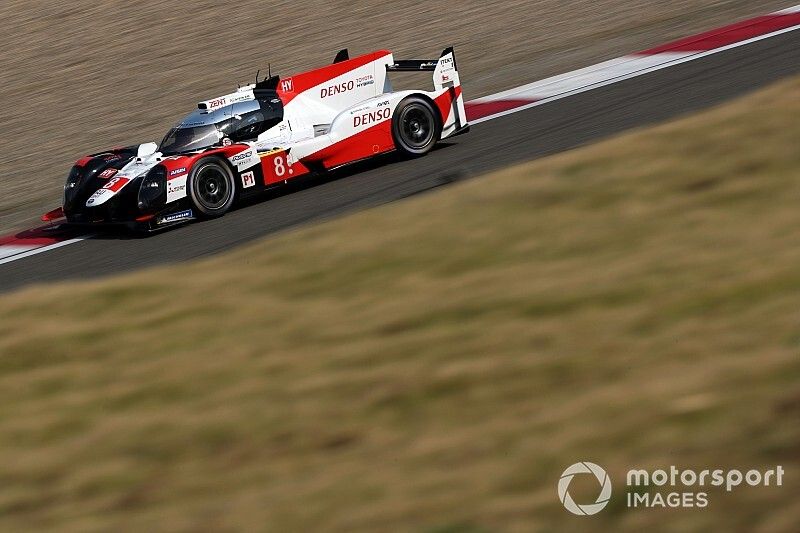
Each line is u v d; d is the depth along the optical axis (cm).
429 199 2991
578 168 2869
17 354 2366
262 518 1491
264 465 1664
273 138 4303
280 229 3709
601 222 2444
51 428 1970
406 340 1998
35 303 2695
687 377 1577
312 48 7288
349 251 2644
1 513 1678
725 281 1906
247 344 2180
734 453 1350
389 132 4403
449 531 1346
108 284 2756
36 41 8369
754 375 1518
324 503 1491
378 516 1422
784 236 2069
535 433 1541
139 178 4012
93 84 7219
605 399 1583
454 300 2156
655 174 2662
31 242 4219
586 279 2097
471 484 1447
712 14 6594
